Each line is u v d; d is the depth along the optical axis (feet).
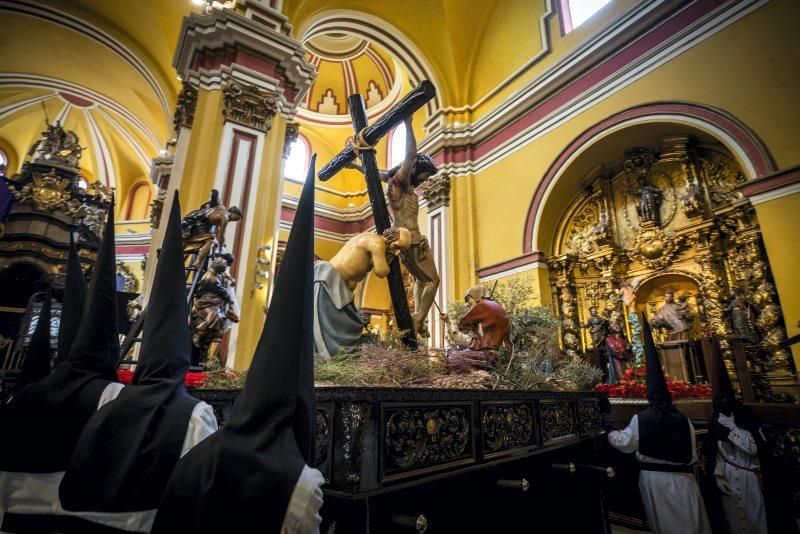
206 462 2.89
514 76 32.71
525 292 10.28
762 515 10.61
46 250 33.45
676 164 25.73
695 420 13.91
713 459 11.62
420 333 8.36
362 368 5.63
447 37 35.19
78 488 3.48
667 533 10.25
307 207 3.59
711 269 23.25
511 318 9.30
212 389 6.07
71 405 4.44
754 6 20.75
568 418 8.25
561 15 30.63
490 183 33.22
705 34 22.31
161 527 2.85
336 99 51.26
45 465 4.32
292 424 3.11
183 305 4.36
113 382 4.76
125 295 17.42
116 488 3.40
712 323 22.74
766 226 18.65
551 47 30.68
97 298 4.85
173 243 4.49
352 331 7.13
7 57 40.75
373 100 49.83
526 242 29.58
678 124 22.82
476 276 32.14
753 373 19.21
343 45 45.98
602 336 25.95
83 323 4.90
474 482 5.55
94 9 35.27
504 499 6.08
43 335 5.81
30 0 33.63
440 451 4.85
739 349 17.51
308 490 2.77
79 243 34.55
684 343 22.97
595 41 27.32
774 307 19.06
